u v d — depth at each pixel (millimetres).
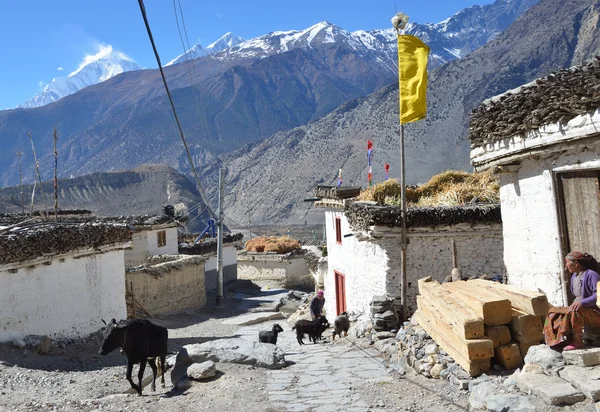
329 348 15172
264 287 48094
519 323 8805
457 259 15961
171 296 31234
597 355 7254
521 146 9750
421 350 10750
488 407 7348
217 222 36719
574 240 9219
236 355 12633
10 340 15234
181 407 9594
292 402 9461
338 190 22094
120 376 13219
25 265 16094
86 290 19031
